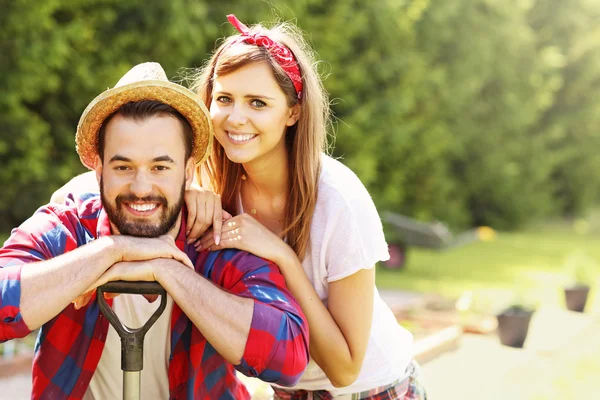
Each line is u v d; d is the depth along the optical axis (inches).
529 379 256.1
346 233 95.7
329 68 502.9
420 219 620.7
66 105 427.2
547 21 894.4
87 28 400.8
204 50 441.4
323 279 98.7
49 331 88.6
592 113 898.7
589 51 893.8
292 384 84.9
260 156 98.0
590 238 769.6
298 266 93.2
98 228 89.5
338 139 519.5
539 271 522.9
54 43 383.2
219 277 90.3
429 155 606.2
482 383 249.0
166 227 85.2
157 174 84.0
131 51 426.3
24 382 226.7
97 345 88.7
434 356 283.3
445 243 490.0
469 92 661.3
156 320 82.3
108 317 81.0
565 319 362.3
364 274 96.7
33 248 86.6
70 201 94.6
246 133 93.7
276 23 110.7
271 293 86.0
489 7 697.6
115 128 83.3
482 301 378.0
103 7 414.0
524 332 300.4
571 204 933.8
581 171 911.7
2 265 83.2
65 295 79.3
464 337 318.7
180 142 85.6
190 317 81.3
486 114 729.0
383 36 547.2
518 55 759.7
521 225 795.4
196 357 88.9
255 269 88.8
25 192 411.2
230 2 430.9
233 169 102.6
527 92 778.2
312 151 96.9
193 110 85.9
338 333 95.0
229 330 80.9
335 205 95.9
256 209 103.4
